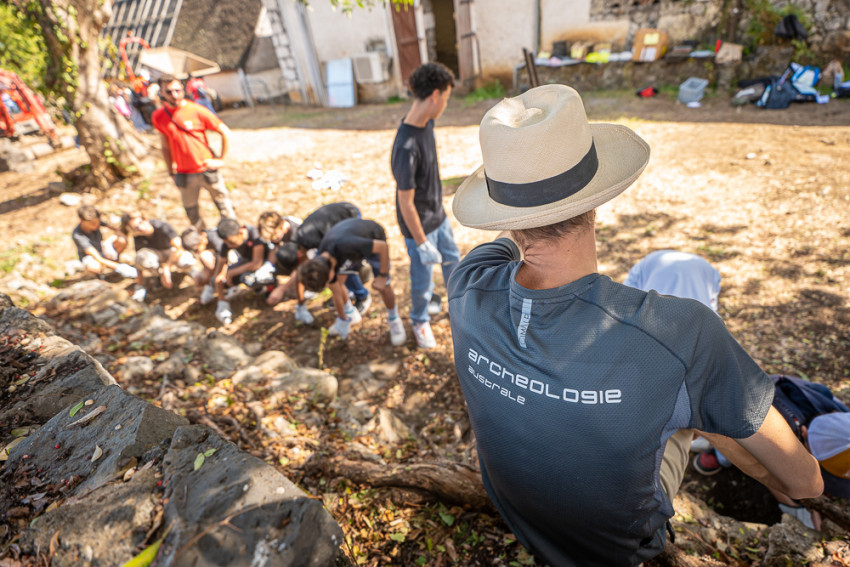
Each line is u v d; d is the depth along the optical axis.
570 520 1.08
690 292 2.66
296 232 4.65
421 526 1.93
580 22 10.63
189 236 4.55
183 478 1.15
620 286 0.93
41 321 2.07
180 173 5.48
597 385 0.88
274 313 4.82
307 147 9.51
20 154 9.41
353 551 1.87
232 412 2.77
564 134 0.92
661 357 0.85
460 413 3.36
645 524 1.09
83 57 6.84
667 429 0.92
